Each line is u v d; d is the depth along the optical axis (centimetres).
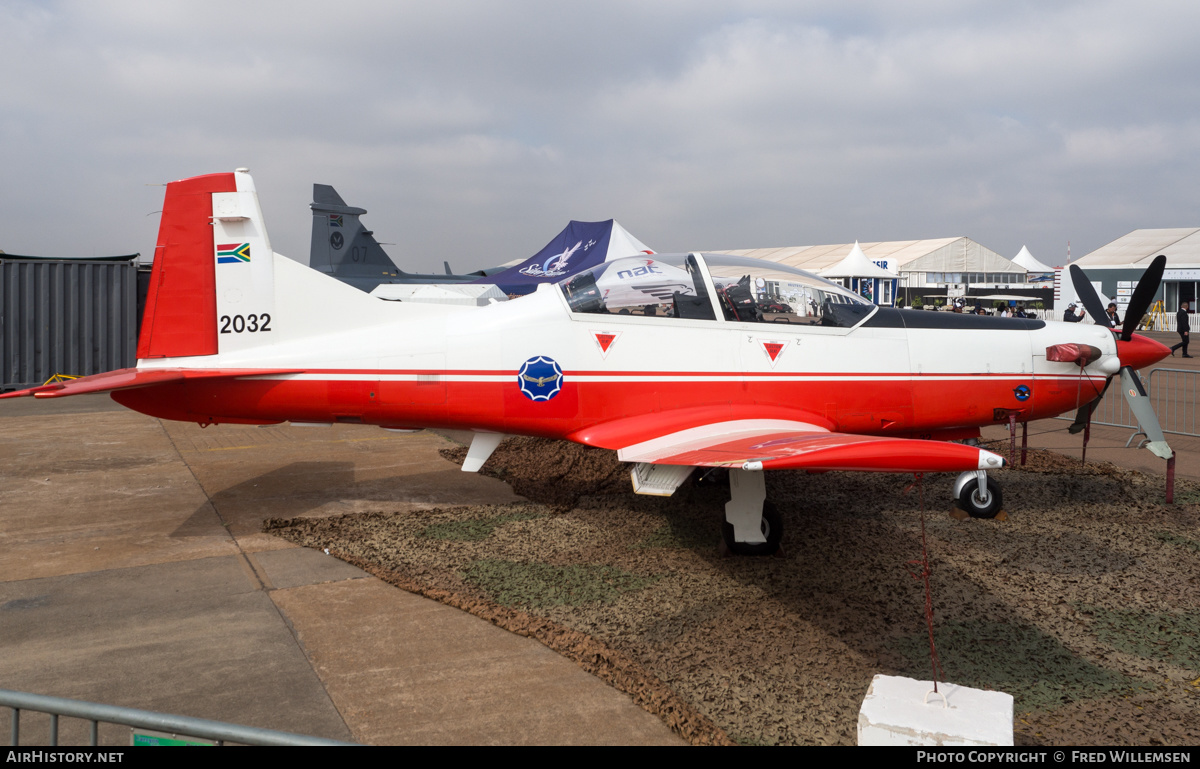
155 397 534
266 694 304
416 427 553
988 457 331
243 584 427
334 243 2531
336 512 574
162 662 331
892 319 562
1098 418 1009
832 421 546
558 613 386
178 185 529
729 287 536
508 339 530
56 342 1284
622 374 529
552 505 586
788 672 324
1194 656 339
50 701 171
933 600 402
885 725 225
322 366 532
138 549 486
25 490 633
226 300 536
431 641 356
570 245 1689
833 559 466
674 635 361
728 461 394
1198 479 665
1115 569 447
